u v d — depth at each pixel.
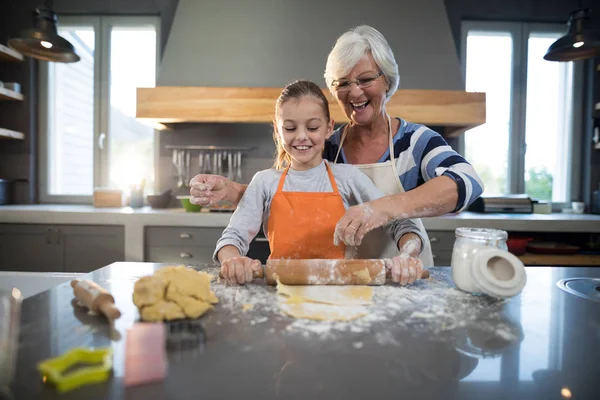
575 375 0.42
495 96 2.86
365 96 1.06
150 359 0.40
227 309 0.62
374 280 0.76
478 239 0.73
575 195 2.85
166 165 2.76
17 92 2.64
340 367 0.43
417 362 0.44
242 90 2.26
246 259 0.79
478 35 2.84
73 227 2.24
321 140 1.02
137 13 2.77
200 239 2.21
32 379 0.40
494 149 2.87
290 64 2.47
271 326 0.55
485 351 0.48
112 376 0.40
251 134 2.75
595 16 2.73
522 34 2.81
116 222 2.21
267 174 1.07
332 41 2.50
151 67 2.85
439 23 2.53
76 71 2.86
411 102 2.24
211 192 0.97
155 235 2.22
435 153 1.06
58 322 0.56
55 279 1.31
